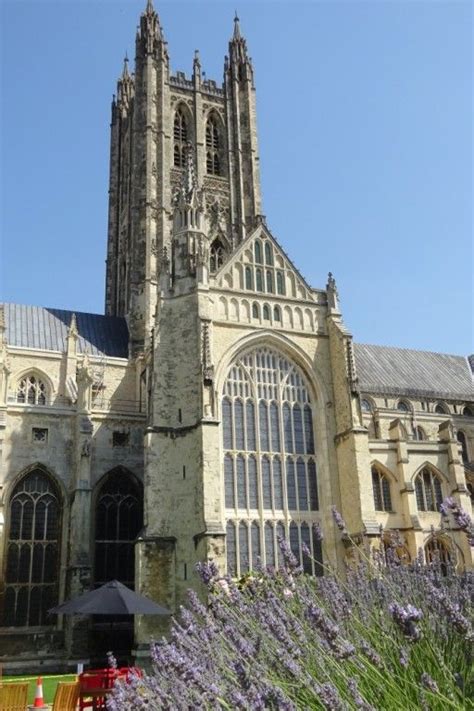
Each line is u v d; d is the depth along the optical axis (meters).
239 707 10.11
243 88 122.06
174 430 62.12
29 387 86.31
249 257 71.62
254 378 67.44
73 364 88.19
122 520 71.56
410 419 95.81
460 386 114.38
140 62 115.31
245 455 63.94
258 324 68.81
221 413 64.25
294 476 65.62
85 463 68.06
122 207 120.12
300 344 70.19
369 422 92.44
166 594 56.81
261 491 63.12
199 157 112.62
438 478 76.25
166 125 110.88
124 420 74.69
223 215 111.06
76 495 66.56
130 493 73.12
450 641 12.50
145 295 94.88
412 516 70.19
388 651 13.21
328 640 12.04
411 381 109.31
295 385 69.38
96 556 68.88
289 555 19.94
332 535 64.12
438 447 76.94
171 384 63.88
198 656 15.78
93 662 60.38
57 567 67.19
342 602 16.95
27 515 68.31
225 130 118.38
